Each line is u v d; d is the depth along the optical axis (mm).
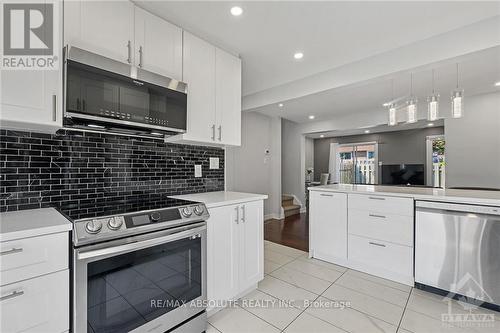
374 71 2480
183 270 1499
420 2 1681
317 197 2906
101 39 1461
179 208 1493
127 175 1841
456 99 2193
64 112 1283
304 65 2725
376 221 2418
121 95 1483
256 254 2109
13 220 1115
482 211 1854
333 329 1609
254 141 4922
